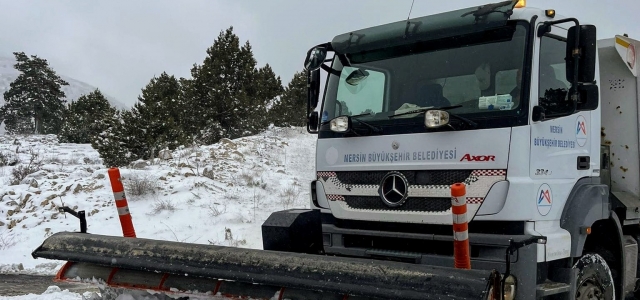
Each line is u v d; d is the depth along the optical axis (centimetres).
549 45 511
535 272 455
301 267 423
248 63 3008
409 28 548
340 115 587
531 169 476
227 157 1866
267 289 440
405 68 556
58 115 6312
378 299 390
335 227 561
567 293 503
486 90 500
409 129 522
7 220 1236
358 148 554
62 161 2352
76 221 1216
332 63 612
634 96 661
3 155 2347
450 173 494
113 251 498
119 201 562
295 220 541
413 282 379
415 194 508
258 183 1528
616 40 649
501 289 380
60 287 834
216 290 459
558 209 503
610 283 573
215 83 2878
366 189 542
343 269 408
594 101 488
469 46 520
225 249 465
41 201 1298
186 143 2317
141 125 2203
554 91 510
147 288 486
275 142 2245
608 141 679
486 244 468
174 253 476
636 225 677
